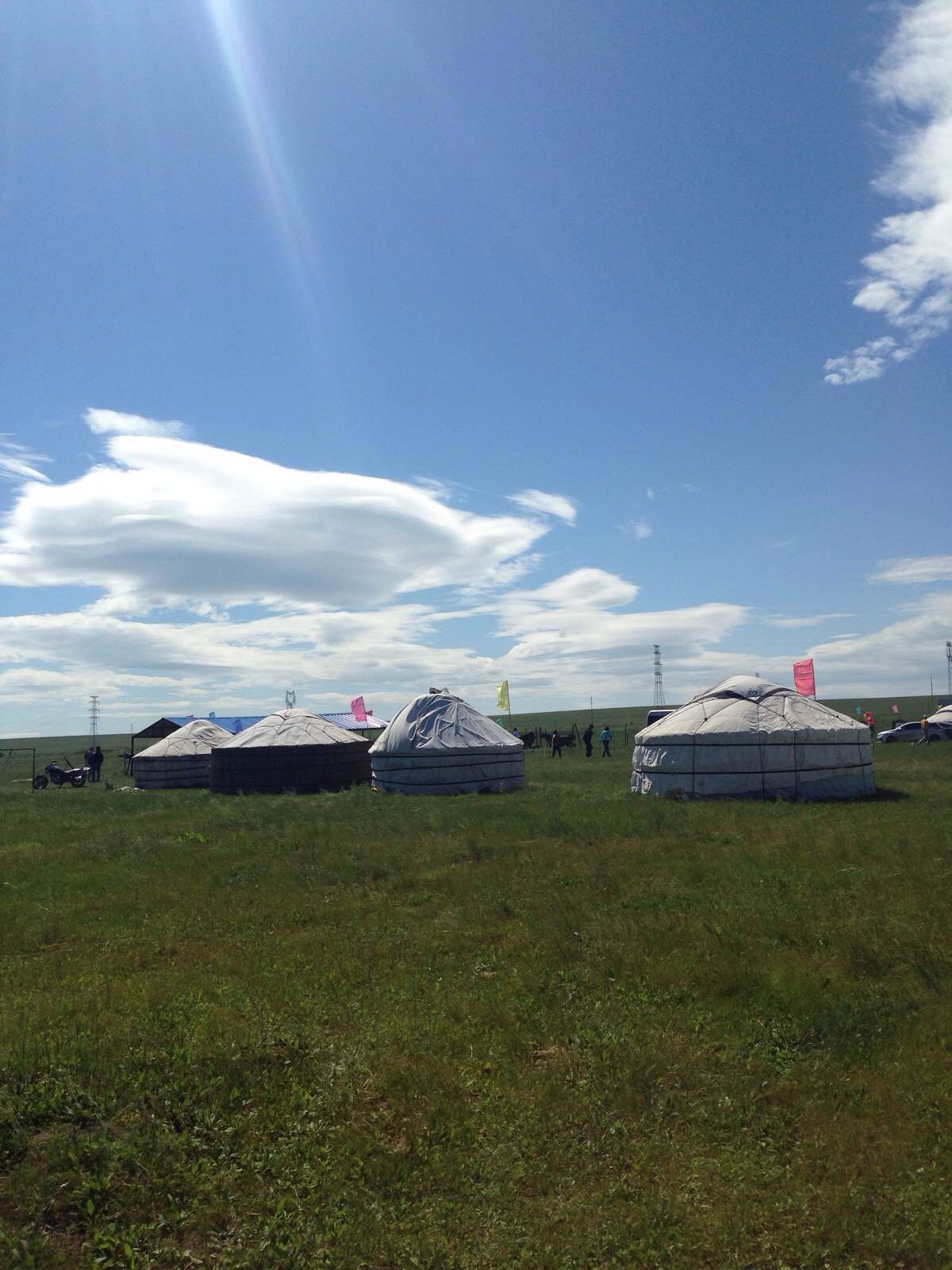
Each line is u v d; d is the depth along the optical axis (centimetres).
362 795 2723
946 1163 491
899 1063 610
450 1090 582
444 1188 482
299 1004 748
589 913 1039
